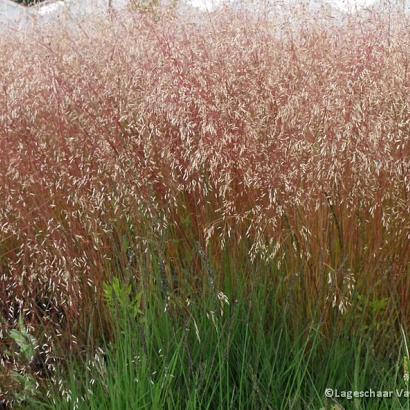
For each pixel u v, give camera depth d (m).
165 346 2.64
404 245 2.90
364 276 2.86
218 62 3.28
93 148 3.15
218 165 3.09
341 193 2.91
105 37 4.00
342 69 3.10
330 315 2.78
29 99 3.31
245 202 3.10
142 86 3.37
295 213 2.91
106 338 2.98
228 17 3.94
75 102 3.28
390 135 2.89
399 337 2.75
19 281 2.98
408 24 3.38
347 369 2.61
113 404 2.29
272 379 2.54
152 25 3.70
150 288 2.83
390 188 2.93
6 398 2.72
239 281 2.82
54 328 2.97
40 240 3.14
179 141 3.22
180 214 3.25
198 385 2.46
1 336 2.79
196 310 2.77
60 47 3.94
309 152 3.00
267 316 2.80
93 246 3.00
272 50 3.53
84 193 3.11
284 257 2.93
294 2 3.74
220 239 3.02
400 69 3.05
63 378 2.69
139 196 3.09
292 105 3.06
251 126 3.08
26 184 3.11
